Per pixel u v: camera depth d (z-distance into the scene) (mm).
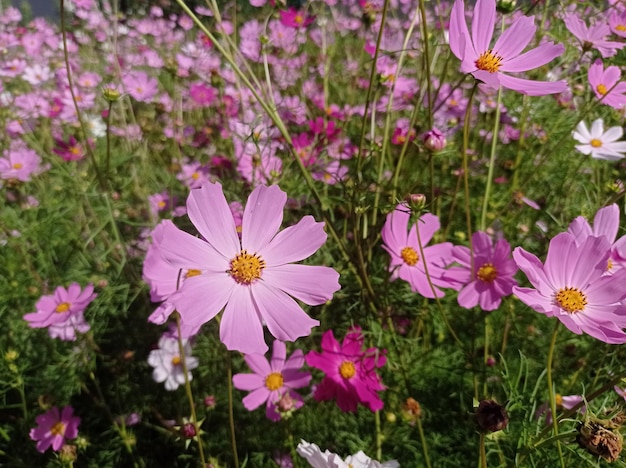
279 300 227
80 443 385
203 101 672
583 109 479
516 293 231
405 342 410
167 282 300
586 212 438
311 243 240
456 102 626
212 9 348
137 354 473
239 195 521
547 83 256
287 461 380
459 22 258
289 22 722
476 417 226
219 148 653
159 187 600
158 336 483
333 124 527
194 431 304
